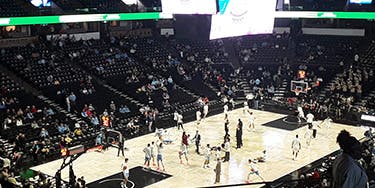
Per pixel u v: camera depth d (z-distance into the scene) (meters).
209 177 23.61
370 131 28.62
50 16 32.97
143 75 39.56
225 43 49.12
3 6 34.66
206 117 36.56
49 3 35.53
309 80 41.94
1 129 27.14
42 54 36.47
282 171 24.28
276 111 39.00
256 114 38.00
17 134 26.98
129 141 30.20
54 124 28.84
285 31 49.19
